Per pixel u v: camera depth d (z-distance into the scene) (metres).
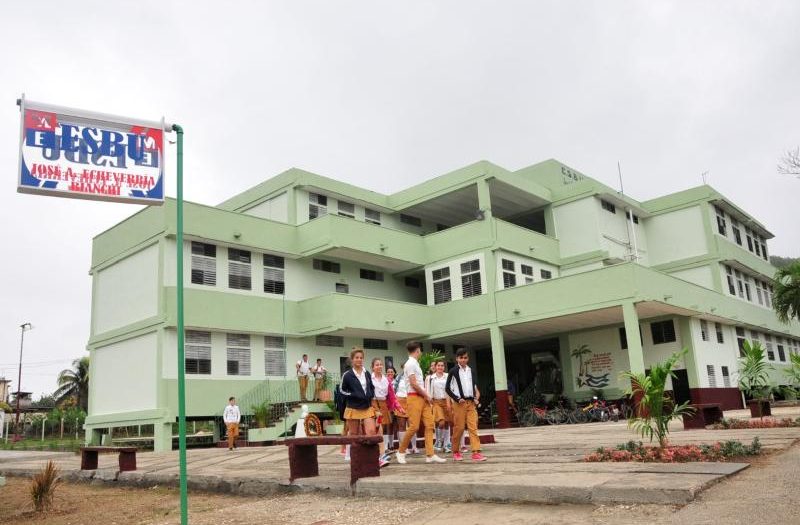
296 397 24.42
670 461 8.41
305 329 25.59
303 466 9.39
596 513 5.98
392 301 26.44
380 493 8.01
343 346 27.25
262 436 21.09
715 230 30.17
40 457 22.91
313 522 7.03
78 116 6.72
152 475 11.86
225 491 10.09
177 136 7.23
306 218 27.02
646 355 26.05
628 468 7.73
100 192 6.74
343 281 28.20
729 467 7.38
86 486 12.98
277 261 25.81
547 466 8.57
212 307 22.97
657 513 5.73
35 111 6.53
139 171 6.95
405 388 12.10
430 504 7.22
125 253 24.02
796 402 28.12
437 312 27.50
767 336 34.41
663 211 31.33
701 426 13.74
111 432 24.31
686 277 30.33
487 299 25.73
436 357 21.58
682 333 25.20
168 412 21.19
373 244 26.62
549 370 29.75
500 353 25.22
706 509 5.66
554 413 24.08
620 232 29.59
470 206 30.25
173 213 22.45
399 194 29.81
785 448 9.12
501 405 24.83
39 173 6.47
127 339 23.38
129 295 23.66
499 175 26.53
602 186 28.84
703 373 25.45
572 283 23.39
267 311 24.75
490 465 9.23
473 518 6.30
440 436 12.72
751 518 5.23
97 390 24.72
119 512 9.25
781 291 30.14
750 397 29.00
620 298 22.11
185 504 6.52
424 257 28.66
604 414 22.86
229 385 23.12
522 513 6.29
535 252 27.58
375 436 8.58
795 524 4.96
